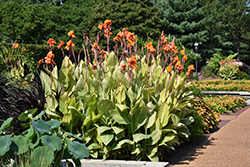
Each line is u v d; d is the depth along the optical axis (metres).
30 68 7.43
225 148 5.14
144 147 4.00
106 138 3.92
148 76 4.51
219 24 46.59
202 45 43.38
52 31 40.00
